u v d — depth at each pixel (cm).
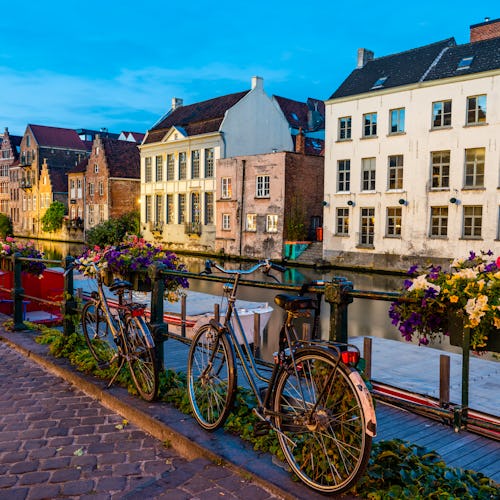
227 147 4100
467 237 2659
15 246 766
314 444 291
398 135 2933
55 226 6197
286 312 305
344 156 3186
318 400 278
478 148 2648
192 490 289
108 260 550
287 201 3559
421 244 2839
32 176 6812
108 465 337
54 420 414
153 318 453
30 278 1060
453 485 272
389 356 765
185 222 4406
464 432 464
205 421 371
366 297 289
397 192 2938
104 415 425
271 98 4378
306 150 4572
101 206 5497
